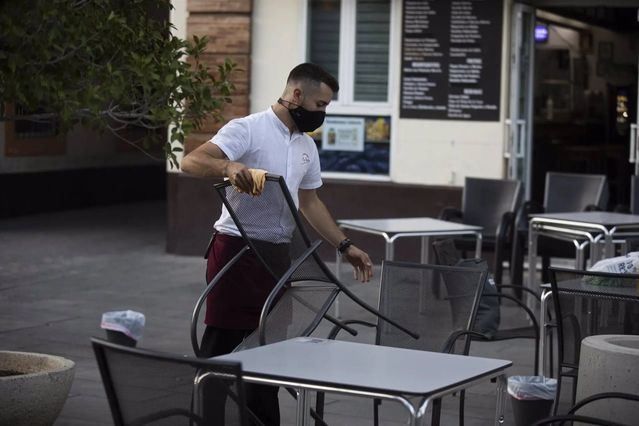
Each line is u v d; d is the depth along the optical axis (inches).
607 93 668.7
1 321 404.5
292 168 230.1
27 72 224.2
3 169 723.4
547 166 653.9
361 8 542.3
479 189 472.7
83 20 229.5
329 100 228.7
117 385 160.7
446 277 242.5
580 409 205.8
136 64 231.8
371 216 542.9
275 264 219.9
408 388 158.7
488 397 305.6
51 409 233.6
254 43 557.0
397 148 539.2
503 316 418.3
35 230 671.8
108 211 786.2
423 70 532.4
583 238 404.2
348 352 185.3
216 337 230.7
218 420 155.9
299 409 185.5
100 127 232.7
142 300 453.1
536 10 540.7
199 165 214.7
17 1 222.4
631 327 229.8
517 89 523.5
